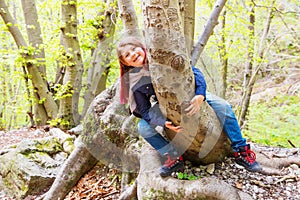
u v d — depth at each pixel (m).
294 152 3.52
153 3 1.76
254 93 13.52
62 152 4.86
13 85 12.01
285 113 10.20
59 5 7.26
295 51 12.03
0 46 9.65
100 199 3.81
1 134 6.70
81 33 6.93
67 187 3.64
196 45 3.20
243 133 8.22
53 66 9.81
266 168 2.79
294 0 9.55
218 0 3.38
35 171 4.36
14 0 12.09
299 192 2.51
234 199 2.31
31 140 4.87
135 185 3.21
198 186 2.43
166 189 2.55
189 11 3.08
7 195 4.50
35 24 7.57
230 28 7.75
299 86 11.79
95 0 6.68
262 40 8.88
